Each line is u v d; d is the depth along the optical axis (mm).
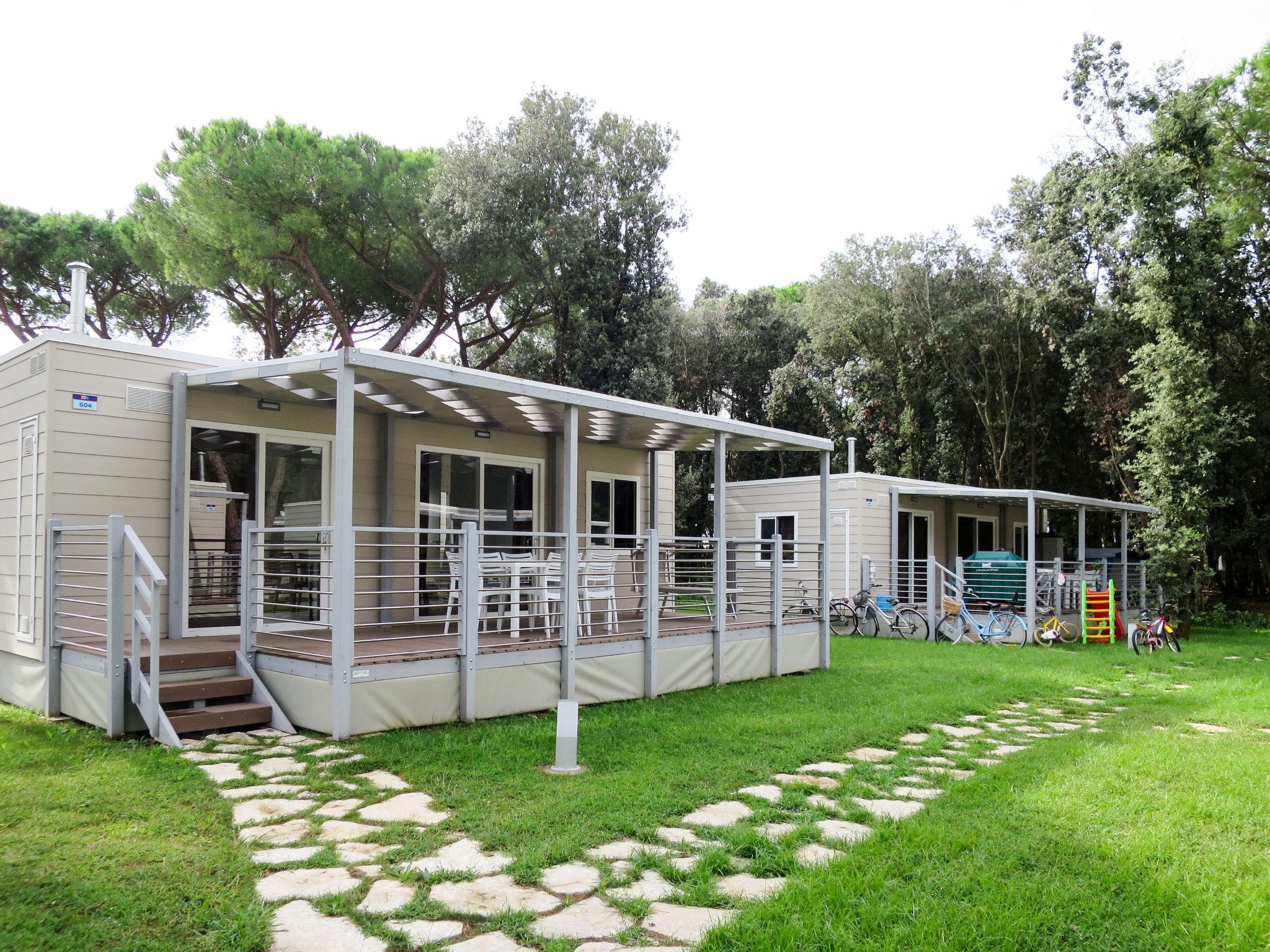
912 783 5684
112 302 22016
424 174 20141
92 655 7008
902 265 23375
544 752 6168
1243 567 25641
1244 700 9156
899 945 3221
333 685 6461
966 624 15500
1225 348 21641
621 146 23484
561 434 11461
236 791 5141
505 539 10961
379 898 3619
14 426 8312
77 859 3967
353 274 19891
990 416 24438
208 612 8812
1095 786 5492
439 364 7098
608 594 9141
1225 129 18406
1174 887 3801
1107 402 21766
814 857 4172
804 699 8820
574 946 3195
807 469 29047
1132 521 22594
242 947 3139
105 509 7809
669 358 27391
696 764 5945
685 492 27266
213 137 16547
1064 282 21656
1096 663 12344
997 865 4043
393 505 9648
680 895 3680
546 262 21781
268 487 8773
